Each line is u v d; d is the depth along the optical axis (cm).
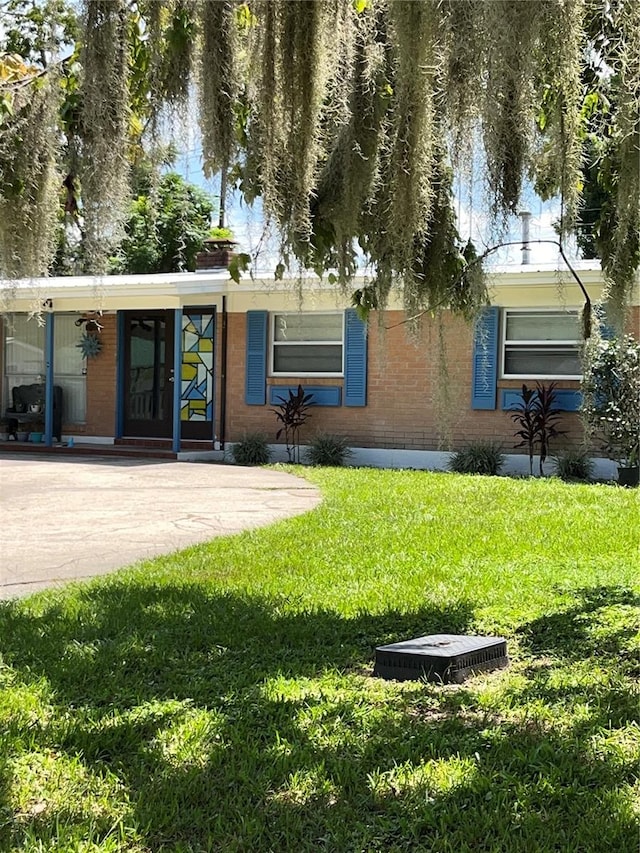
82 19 369
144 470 1305
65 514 877
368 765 300
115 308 1545
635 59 356
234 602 518
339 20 384
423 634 456
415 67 347
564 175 388
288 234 403
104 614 495
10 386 1798
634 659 411
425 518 808
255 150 407
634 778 288
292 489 1075
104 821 262
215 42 376
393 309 1396
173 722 339
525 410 1258
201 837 258
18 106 442
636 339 1133
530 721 336
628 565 598
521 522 773
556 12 321
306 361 1483
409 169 398
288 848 250
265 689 376
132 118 419
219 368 1533
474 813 265
